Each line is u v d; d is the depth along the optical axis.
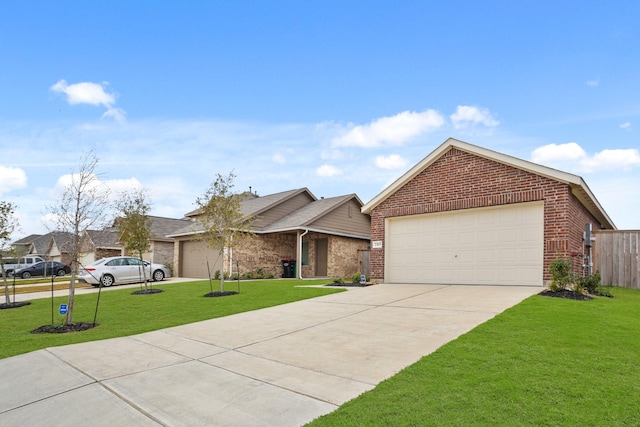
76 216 9.26
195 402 4.20
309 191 25.25
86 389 4.73
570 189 10.62
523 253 11.16
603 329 6.04
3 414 4.23
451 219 12.72
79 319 9.45
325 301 10.30
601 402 3.50
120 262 18.61
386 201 14.26
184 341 6.85
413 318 7.58
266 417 3.75
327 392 4.24
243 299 11.42
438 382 4.16
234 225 13.90
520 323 6.50
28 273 30.17
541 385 3.90
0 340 7.41
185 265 23.97
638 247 12.64
